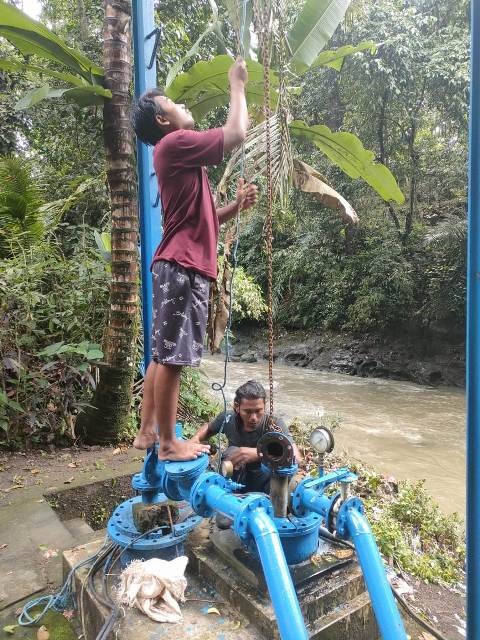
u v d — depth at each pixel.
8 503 3.65
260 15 2.01
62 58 4.07
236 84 2.06
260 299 10.57
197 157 2.00
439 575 3.35
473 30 1.64
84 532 3.57
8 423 4.70
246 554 2.21
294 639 1.40
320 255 13.58
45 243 5.74
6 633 2.36
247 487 2.58
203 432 2.76
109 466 4.40
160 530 2.40
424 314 11.74
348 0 3.86
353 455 6.35
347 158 4.18
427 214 12.23
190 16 7.56
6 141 8.24
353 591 2.16
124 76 4.18
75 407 5.05
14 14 3.50
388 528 3.58
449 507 4.87
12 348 5.02
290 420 6.95
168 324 2.06
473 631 1.74
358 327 12.91
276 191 2.38
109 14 4.11
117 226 4.39
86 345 4.78
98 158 8.38
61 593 2.53
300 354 13.38
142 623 2.02
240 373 11.91
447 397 9.80
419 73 9.88
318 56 4.19
